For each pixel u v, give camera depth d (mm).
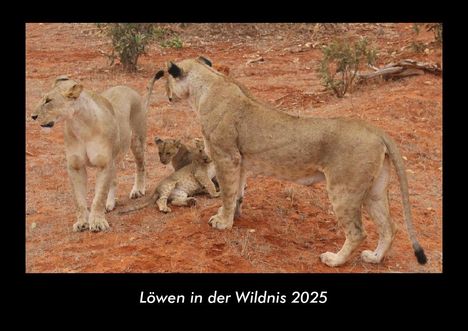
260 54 23031
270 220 9188
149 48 23312
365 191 7719
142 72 20125
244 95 8539
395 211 9719
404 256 8352
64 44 23891
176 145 10398
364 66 18797
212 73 8812
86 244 8367
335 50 16094
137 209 9547
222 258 7996
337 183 7766
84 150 8742
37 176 11289
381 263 8109
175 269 7688
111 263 7781
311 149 7910
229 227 8742
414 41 22219
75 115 8477
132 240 8445
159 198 9578
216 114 8516
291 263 8016
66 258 7961
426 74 16484
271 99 16750
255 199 9906
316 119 8023
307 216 9391
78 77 19156
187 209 9578
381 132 7781
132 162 12305
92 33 25188
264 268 7840
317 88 17500
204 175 9984
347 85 16047
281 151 8109
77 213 8977
